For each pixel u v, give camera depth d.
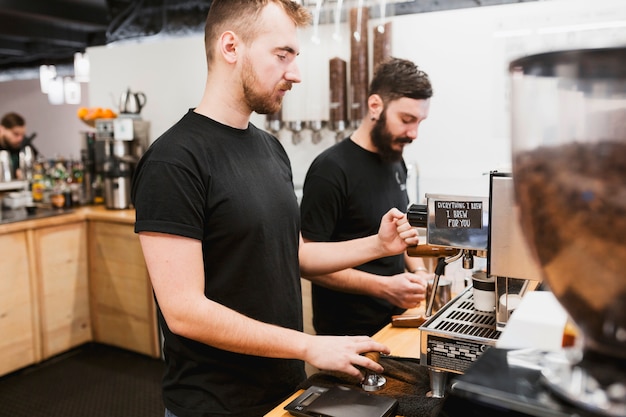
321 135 3.09
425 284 1.69
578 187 0.50
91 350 3.74
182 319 1.18
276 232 1.36
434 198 1.12
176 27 3.93
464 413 0.67
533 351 0.72
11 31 5.35
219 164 1.28
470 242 1.10
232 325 1.18
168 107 3.89
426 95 1.77
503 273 0.96
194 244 1.21
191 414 1.28
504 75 2.55
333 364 1.15
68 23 5.24
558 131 0.50
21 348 3.35
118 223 3.51
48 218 3.42
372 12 2.80
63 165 4.39
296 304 1.45
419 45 2.74
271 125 3.12
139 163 1.29
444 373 1.13
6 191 4.07
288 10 1.29
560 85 0.50
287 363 1.39
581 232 0.51
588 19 2.32
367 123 1.87
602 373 0.58
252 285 1.32
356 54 2.81
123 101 3.82
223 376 1.29
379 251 1.48
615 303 0.53
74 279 3.64
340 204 1.82
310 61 2.95
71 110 8.52
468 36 2.61
